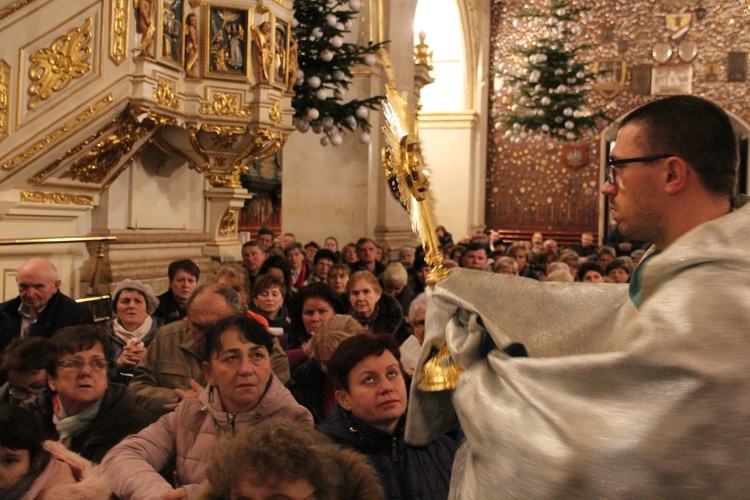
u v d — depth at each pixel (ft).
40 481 6.75
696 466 3.37
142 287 15.30
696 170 4.24
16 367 9.12
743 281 3.59
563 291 4.74
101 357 9.34
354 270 30.71
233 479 5.12
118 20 20.38
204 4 23.65
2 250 19.98
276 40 25.34
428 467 7.88
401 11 42.68
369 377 7.86
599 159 73.97
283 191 41.78
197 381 11.46
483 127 75.15
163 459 8.41
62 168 20.66
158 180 26.43
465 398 4.17
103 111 20.07
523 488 3.65
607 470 3.47
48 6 18.86
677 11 71.87
